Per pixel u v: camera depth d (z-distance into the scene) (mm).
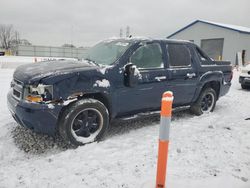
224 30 27656
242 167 3115
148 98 4559
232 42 27109
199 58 5582
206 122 5215
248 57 28094
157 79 4605
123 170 3055
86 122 3893
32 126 3592
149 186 2646
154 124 5082
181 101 5273
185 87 5184
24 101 3590
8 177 2988
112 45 4750
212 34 28844
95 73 3879
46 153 3713
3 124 4770
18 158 3578
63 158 3436
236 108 6820
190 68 5277
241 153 3506
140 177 2873
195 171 2998
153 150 3656
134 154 3521
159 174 2469
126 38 4852
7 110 5660
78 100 3779
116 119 4359
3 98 6883
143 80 4395
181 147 3705
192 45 5516
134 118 4551
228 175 2910
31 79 3553
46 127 3572
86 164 3230
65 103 3607
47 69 3834
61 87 3570
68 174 2990
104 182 2789
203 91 5742
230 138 4039
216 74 5836
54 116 3553
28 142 4035
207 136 4148
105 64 4234
